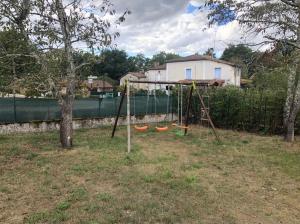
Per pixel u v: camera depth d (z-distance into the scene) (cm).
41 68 878
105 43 902
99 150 882
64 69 892
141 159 780
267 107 1251
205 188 570
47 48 861
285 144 1026
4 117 1114
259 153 881
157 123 1546
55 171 667
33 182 591
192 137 1149
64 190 548
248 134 1246
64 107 904
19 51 855
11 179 608
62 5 845
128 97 893
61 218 430
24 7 815
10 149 877
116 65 5981
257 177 650
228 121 1384
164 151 893
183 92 1563
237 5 1180
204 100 1462
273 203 510
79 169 681
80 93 1133
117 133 1211
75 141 1020
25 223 420
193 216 446
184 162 765
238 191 561
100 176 633
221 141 1069
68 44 870
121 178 618
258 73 1088
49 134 1132
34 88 890
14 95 1053
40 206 478
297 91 1030
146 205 478
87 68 982
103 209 462
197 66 3391
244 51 1086
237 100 1350
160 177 627
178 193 537
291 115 1062
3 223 421
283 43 904
